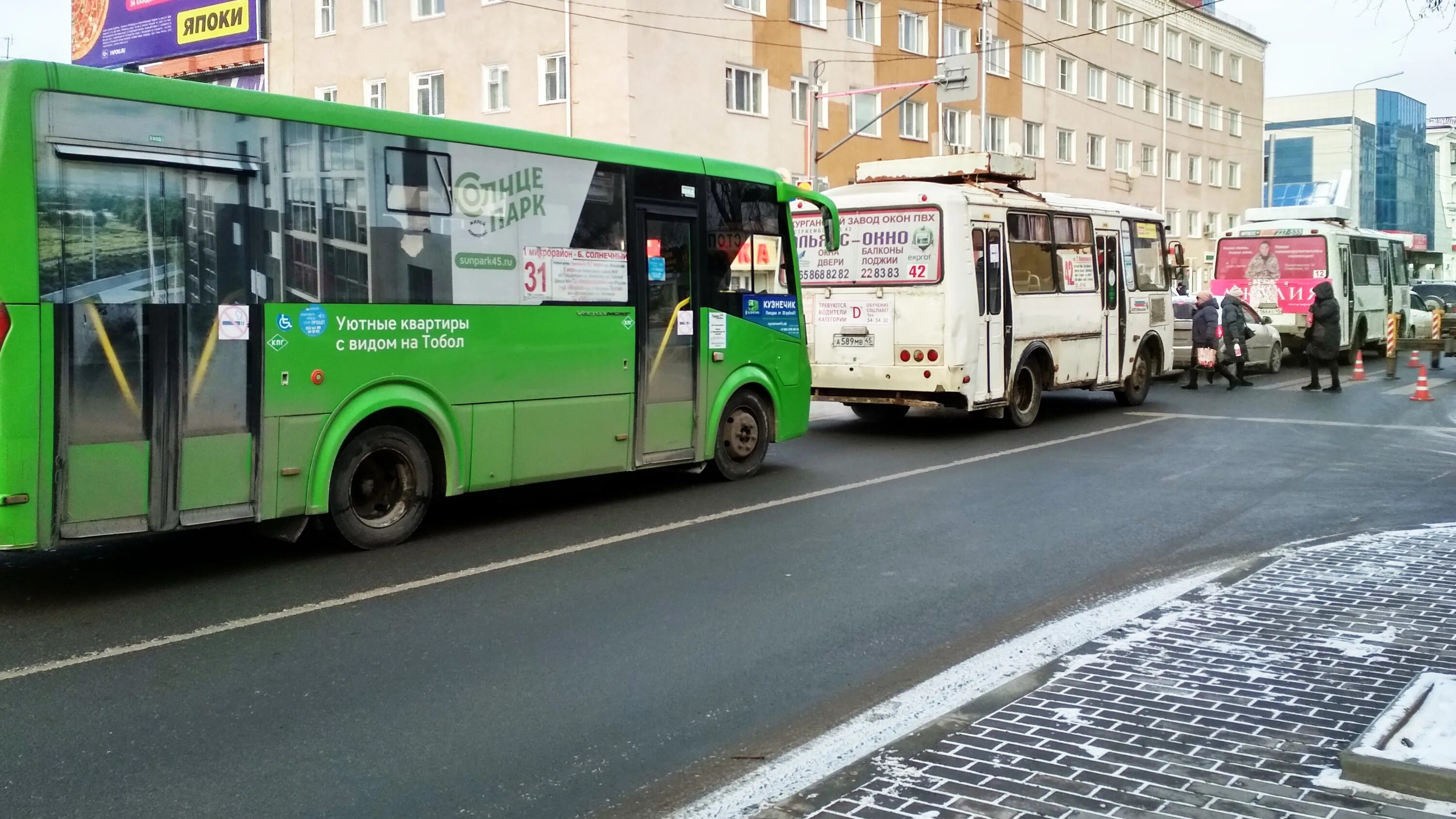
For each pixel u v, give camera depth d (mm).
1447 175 83562
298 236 7988
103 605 7109
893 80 38906
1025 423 16094
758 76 33938
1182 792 4211
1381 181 78688
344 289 8258
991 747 4695
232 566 8141
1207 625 6406
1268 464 12727
